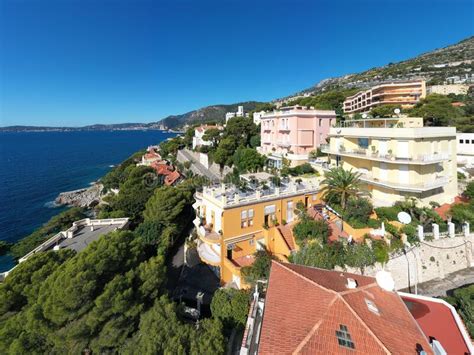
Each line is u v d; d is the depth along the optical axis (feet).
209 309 76.64
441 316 50.55
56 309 50.78
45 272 62.23
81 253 62.44
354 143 120.57
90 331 52.39
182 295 82.48
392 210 89.40
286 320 39.17
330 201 98.89
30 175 358.43
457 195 114.83
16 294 59.21
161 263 66.28
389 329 38.22
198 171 246.88
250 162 180.65
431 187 93.61
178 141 373.81
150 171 217.36
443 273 82.79
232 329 62.18
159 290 64.28
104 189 240.12
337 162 131.44
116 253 61.72
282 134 186.80
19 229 185.26
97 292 56.34
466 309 59.00
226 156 217.15
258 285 68.59
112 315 54.39
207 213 94.84
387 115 169.68
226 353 55.06
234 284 80.02
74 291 51.13
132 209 141.18
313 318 38.14
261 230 89.30
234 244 84.58
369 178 108.17
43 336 51.39
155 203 118.01
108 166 426.92
